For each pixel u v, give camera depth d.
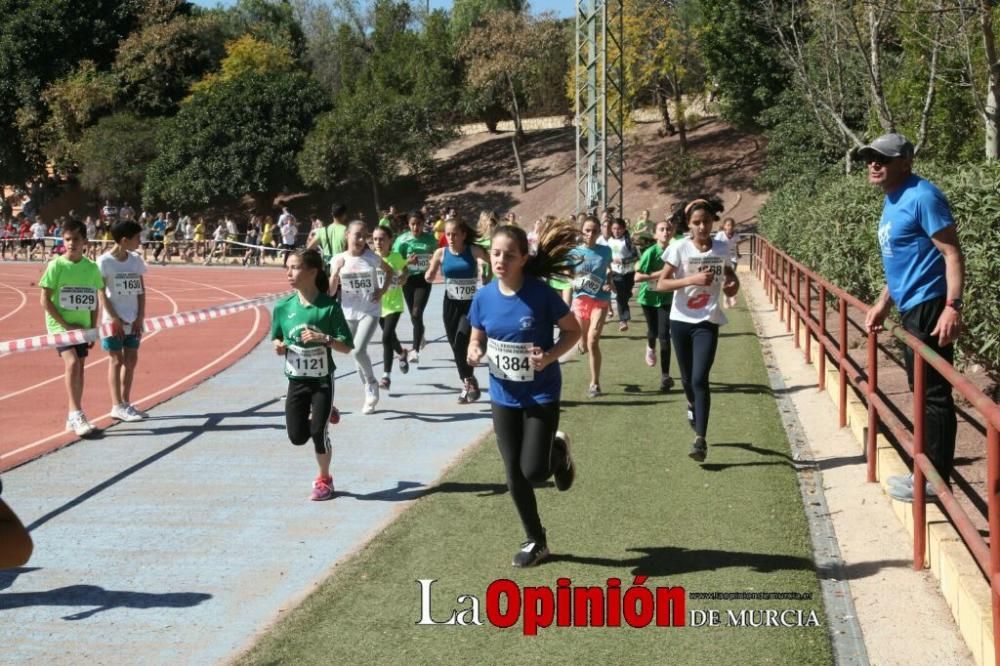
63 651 4.93
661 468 7.63
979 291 7.89
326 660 4.64
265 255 44.22
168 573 5.92
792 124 36.00
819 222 15.44
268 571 5.91
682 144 51.12
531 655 4.62
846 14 17.73
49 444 9.29
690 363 7.90
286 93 54.12
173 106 60.50
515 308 5.57
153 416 10.52
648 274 10.98
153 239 45.50
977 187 7.84
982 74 14.46
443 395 11.18
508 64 54.56
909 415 8.30
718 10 42.19
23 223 48.47
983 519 5.62
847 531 6.22
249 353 15.48
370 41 70.25
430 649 4.71
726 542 5.97
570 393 10.74
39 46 60.47
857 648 4.66
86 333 9.54
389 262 11.55
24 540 2.70
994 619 4.04
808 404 9.97
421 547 6.08
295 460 8.48
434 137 54.12
